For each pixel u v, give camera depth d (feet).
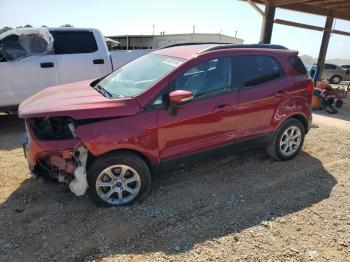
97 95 13.04
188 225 11.26
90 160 11.86
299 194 13.51
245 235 10.77
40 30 22.27
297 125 16.38
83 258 9.66
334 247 10.32
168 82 12.44
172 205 12.47
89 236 10.62
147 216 11.73
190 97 11.78
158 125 12.14
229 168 15.83
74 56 22.93
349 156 17.88
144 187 12.36
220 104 13.44
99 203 12.09
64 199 12.85
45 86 22.29
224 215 11.87
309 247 10.28
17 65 21.39
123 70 15.44
